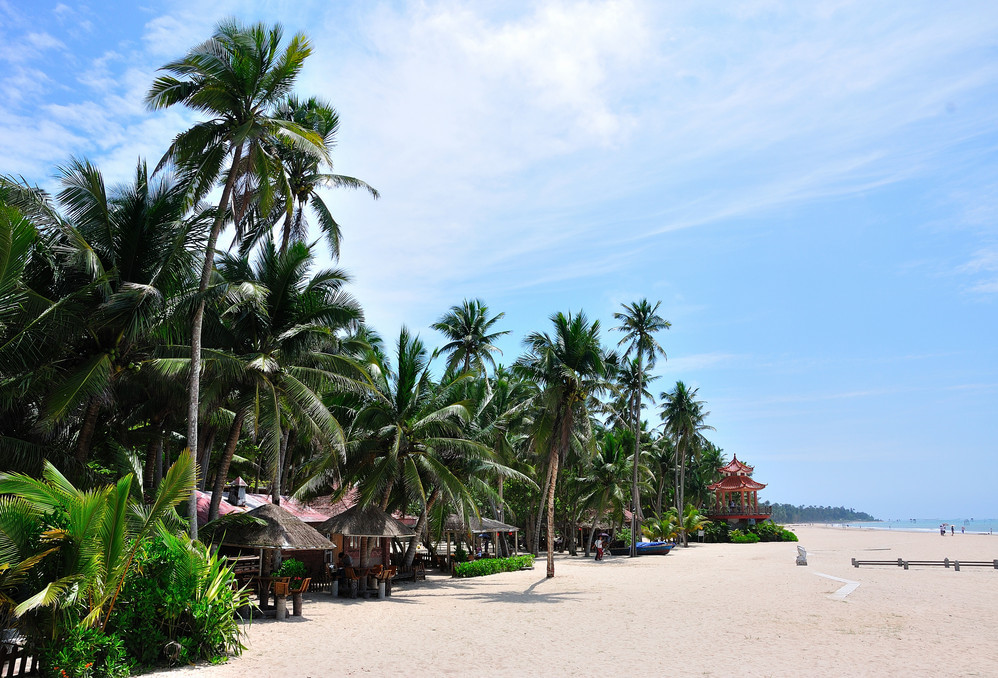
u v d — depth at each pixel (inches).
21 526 438.9
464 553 1594.5
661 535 2554.1
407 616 829.8
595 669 546.9
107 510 462.3
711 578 1396.4
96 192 721.0
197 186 796.6
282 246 1077.8
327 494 1350.9
